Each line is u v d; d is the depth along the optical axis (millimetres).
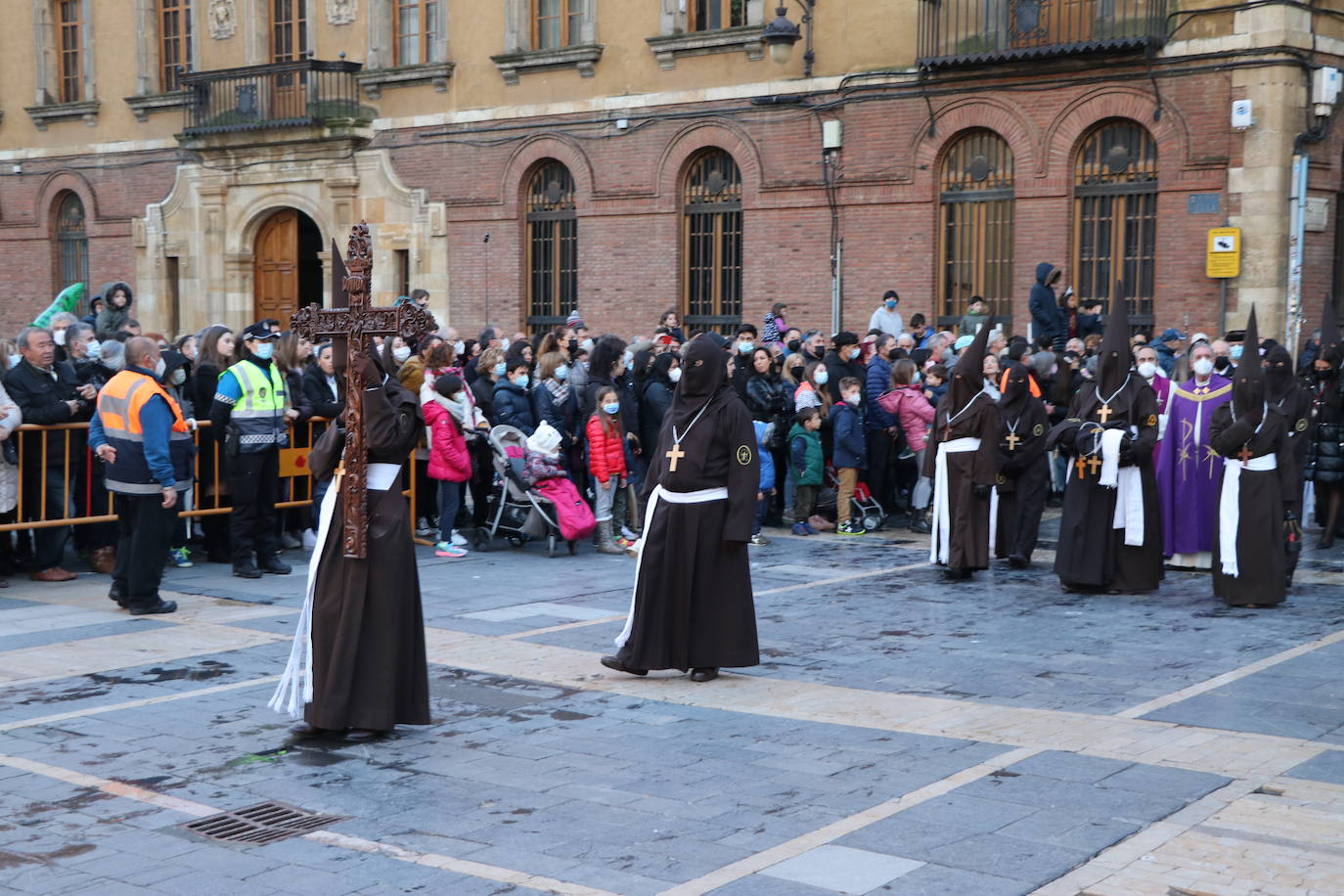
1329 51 18875
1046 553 13852
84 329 12273
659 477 8336
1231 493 10930
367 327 7023
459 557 13180
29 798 6223
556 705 7805
